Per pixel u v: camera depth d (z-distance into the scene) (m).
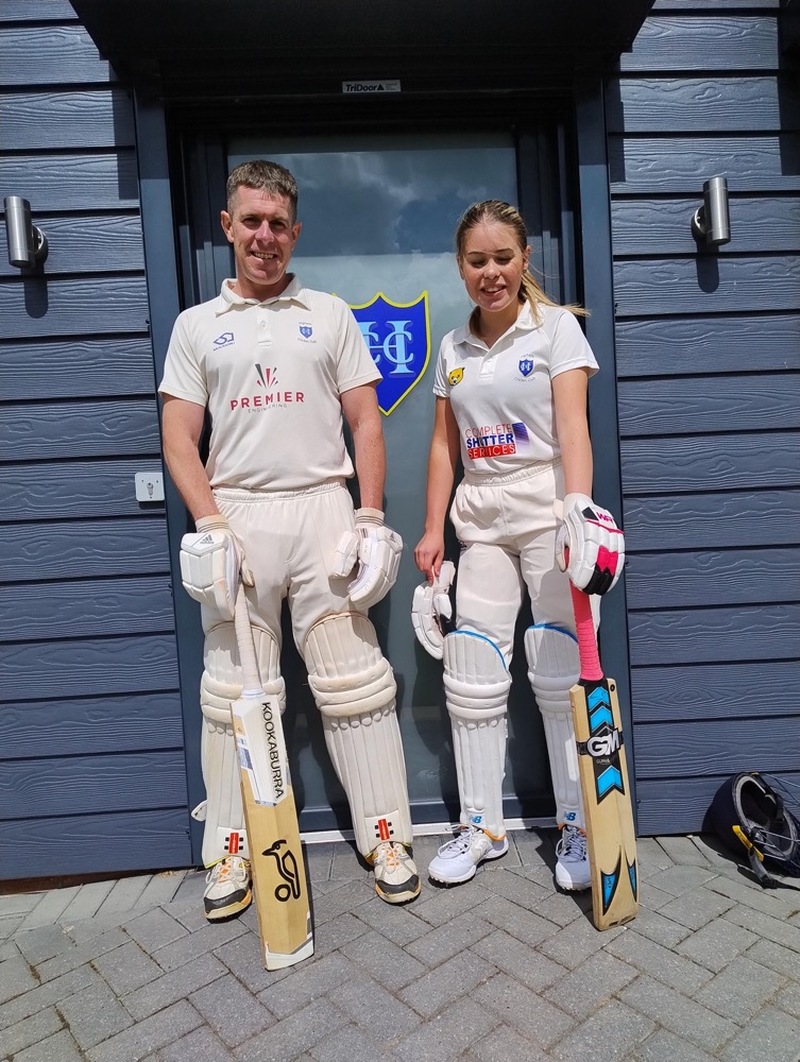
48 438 2.11
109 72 2.06
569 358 1.80
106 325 2.10
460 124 2.25
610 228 2.17
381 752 1.92
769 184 2.21
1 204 2.07
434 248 2.28
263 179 1.73
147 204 2.06
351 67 2.04
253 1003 1.57
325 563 1.84
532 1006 1.51
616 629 2.22
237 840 1.92
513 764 2.35
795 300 2.23
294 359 1.81
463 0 1.83
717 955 1.65
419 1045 1.43
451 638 2.00
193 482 1.79
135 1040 1.50
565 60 2.08
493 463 1.92
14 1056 1.48
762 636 2.26
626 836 1.75
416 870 1.97
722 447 2.23
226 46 1.95
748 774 2.16
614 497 2.20
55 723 2.16
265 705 1.66
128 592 2.15
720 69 2.18
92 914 2.01
